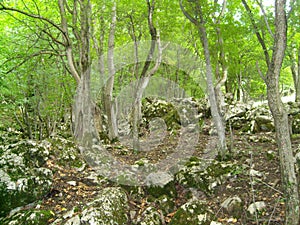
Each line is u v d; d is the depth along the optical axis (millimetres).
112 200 3945
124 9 7992
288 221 2727
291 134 6156
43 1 8203
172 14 7656
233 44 5262
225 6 5375
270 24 4379
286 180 2727
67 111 10602
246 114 8406
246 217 3447
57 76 8328
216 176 4395
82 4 7191
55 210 3961
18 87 7871
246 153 5277
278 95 2707
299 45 6641
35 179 4215
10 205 3859
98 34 8703
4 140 5777
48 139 5898
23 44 8469
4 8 6348
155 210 3910
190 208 3736
